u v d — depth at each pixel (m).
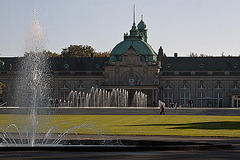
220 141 35.12
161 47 152.75
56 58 153.25
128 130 45.72
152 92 138.50
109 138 37.12
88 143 33.88
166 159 24.70
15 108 93.12
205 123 57.88
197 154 26.78
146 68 143.75
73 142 34.44
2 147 28.09
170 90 147.00
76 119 66.56
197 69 147.25
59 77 148.38
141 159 24.69
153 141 33.69
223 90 145.00
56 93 148.50
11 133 42.38
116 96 139.12
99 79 148.00
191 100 137.12
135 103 140.62
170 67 148.75
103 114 89.19
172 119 68.44
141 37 153.50
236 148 30.11
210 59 150.38
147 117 75.25
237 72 144.75
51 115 80.25
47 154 26.73
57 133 42.62
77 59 153.50
